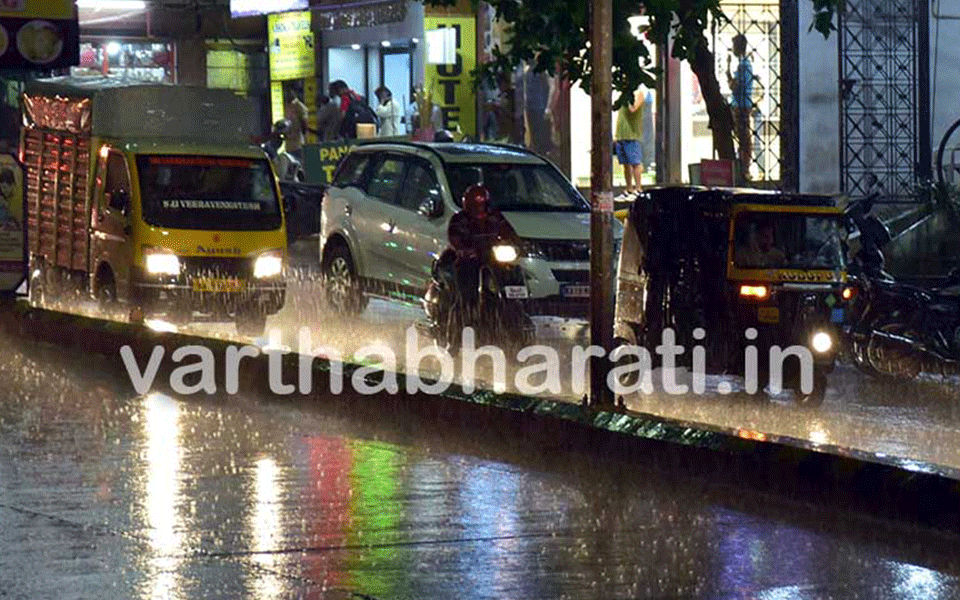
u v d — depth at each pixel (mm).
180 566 21969
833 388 40188
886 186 64625
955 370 39719
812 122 64375
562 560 22719
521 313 42969
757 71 67000
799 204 37312
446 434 32250
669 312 38094
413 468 28797
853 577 22125
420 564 22344
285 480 27469
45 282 54438
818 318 37000
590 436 30031
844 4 62438
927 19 64562
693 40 49125
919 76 64688
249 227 49312
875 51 64625
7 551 22562
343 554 22766
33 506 25266
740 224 37156
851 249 50844
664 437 28828
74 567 21797
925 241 55156
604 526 24750
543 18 47438
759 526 24953
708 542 23891
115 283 49562
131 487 26688
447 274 43219
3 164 45875
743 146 64625
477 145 51500
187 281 48469
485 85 73312
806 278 37000
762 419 35781
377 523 24609
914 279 46188
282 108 84250
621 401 31719
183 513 24953
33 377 38250
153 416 33469
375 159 52219
